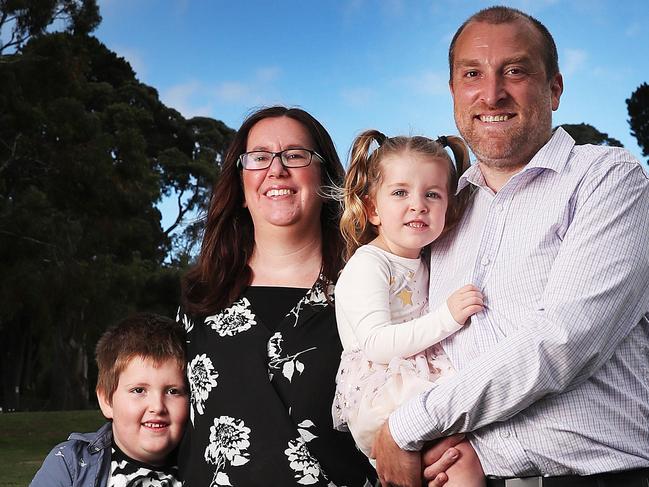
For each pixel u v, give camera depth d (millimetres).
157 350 3379
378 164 3064
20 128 25719
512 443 2537
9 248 25250
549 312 2494
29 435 19078
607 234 2553
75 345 34656
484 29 2863
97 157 26750
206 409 3223
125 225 29406
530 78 2818
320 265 3488
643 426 2551
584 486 2473
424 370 2768
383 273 3010
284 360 3209
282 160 3414
